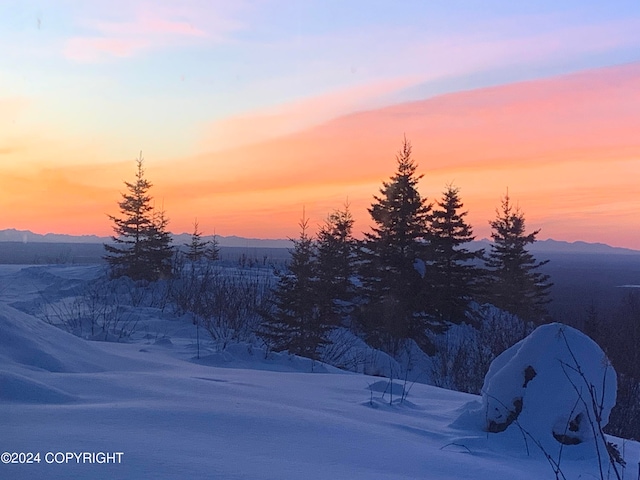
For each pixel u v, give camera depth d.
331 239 25.11
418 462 4.48
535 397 5.71
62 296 21.08
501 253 44.00
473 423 6.04
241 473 3.70
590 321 22.64
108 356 8.06
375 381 8.58
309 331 15.64
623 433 12.42
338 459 4.30
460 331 29.36
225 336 13.30
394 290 27.88
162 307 16.52
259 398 6.15
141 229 29.84
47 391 5.36
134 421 4.65
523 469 4.84
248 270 26.48
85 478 3.41
